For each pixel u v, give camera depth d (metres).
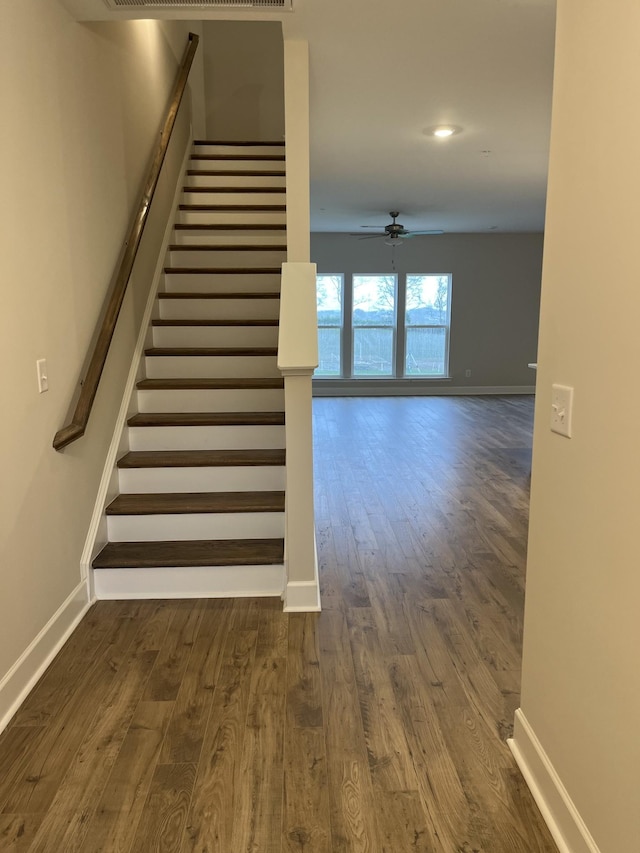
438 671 2.26
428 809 1.63
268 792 1.69
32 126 2.25
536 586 1.69
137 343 3.62
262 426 3.32
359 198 7.05
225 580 2.84
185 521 2.98
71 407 2.61
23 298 2.16
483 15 2.60
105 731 1.94
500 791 1.70
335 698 2.10
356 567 3.21
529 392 10.62
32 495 2.23
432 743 1.88
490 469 5.29
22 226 2.16
